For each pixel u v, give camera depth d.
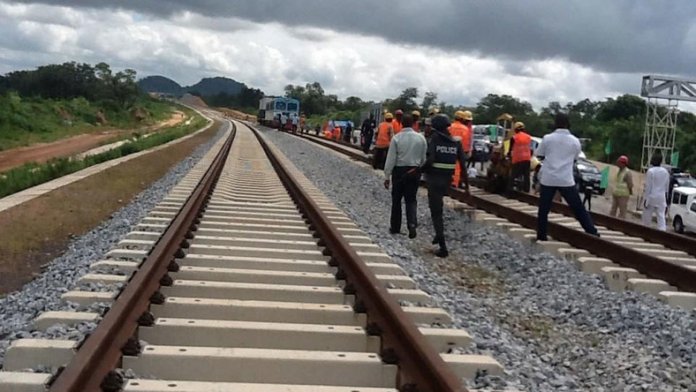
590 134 73.19
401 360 5.22
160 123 102.06
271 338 6.04
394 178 12.88
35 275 9.20
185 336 5.95
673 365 6.41
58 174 21.77
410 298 7.66
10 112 60.09
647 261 9.78
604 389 5.89
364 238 11.31
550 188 11.93
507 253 11.53
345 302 7.49
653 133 33.84
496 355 6.09
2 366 5.12
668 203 26.39
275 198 16.77
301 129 76.38
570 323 7.94
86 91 100.00
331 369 5.31
